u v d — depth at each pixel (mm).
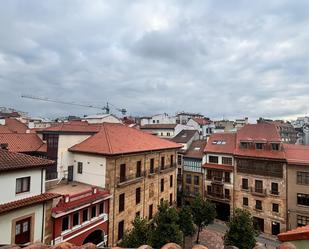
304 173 31672
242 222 23188
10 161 16109
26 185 16938
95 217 21828
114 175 24172
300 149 34844
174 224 20766
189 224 26734
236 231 23156
